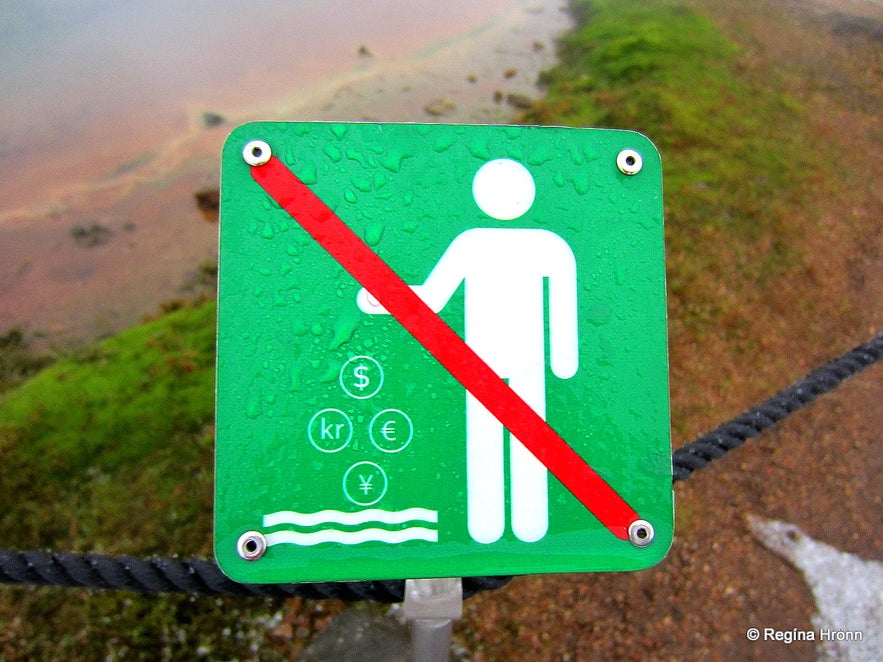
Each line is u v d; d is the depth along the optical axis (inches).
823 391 62.1
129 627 88.7
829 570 99.5
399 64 218.5
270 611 89.4
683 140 165.0
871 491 109.3
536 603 93.0
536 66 220.1
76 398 120.1
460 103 205.5
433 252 41.3
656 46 203.5
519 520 41.2
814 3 233.3
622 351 42.4
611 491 41.9
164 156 189.8
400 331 40.9
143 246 171.6
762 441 112.3
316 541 40.2
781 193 152.6
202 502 104.4
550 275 42.0
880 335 66.2
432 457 40.8
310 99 206.2
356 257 40.9
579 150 42.8
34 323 155.6
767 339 126.6
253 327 40.3
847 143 170.7
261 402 40.2
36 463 110.0
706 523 102.6
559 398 41.7
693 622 93.4
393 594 50.3
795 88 190.4
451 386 41.1
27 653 88.0
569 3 250.4
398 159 41.6
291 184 40.8
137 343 135.6
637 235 42.9
